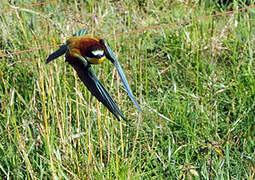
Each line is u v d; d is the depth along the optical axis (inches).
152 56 472.7
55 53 203.8
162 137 377.7
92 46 196.2
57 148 336.5
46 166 341.1
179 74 450.0
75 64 194.5
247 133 379.2
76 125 373.1
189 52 462.9
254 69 441.4
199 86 422.6
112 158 329.1
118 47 458.0
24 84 407.8
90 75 190.1
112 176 339.3
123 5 525.3
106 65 426.9
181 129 382.6
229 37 484.7
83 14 492.1
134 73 435.5
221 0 528.7
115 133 364.8
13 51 440.1
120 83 418.0
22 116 379.2
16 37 453.7
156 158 356.8
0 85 396.8
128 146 367.6
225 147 364.8
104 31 472.1
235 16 496.4
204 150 324.5
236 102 411.8
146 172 337.4
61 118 356.8
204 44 472.1
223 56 474.6
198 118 387.9
